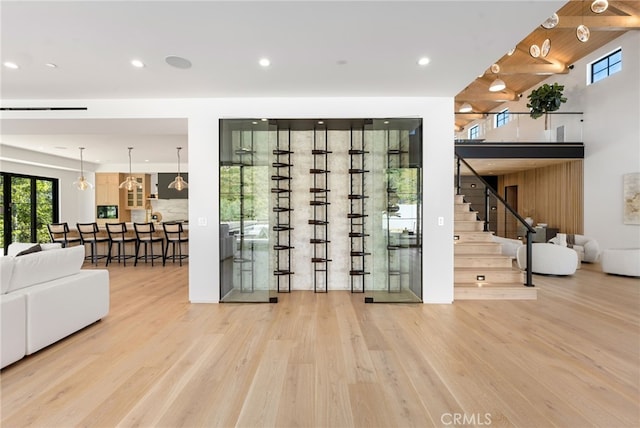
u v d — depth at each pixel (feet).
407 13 7.88
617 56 24.45
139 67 10.88
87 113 14.01
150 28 8.52
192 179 14.08
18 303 8.40
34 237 28.37
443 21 8.21
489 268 16.19
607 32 23.18
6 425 6.03
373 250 15.16
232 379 7.70
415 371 8.08
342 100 13.96
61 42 9.21
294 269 16.53
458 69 11.10
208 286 14.10
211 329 10.93
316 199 16.57
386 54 10.03
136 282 17.80
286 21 8.23
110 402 6.75
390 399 6.90
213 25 8.39
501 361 8.59
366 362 8.56
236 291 14.43
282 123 14.80
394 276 14.89
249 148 14.55
